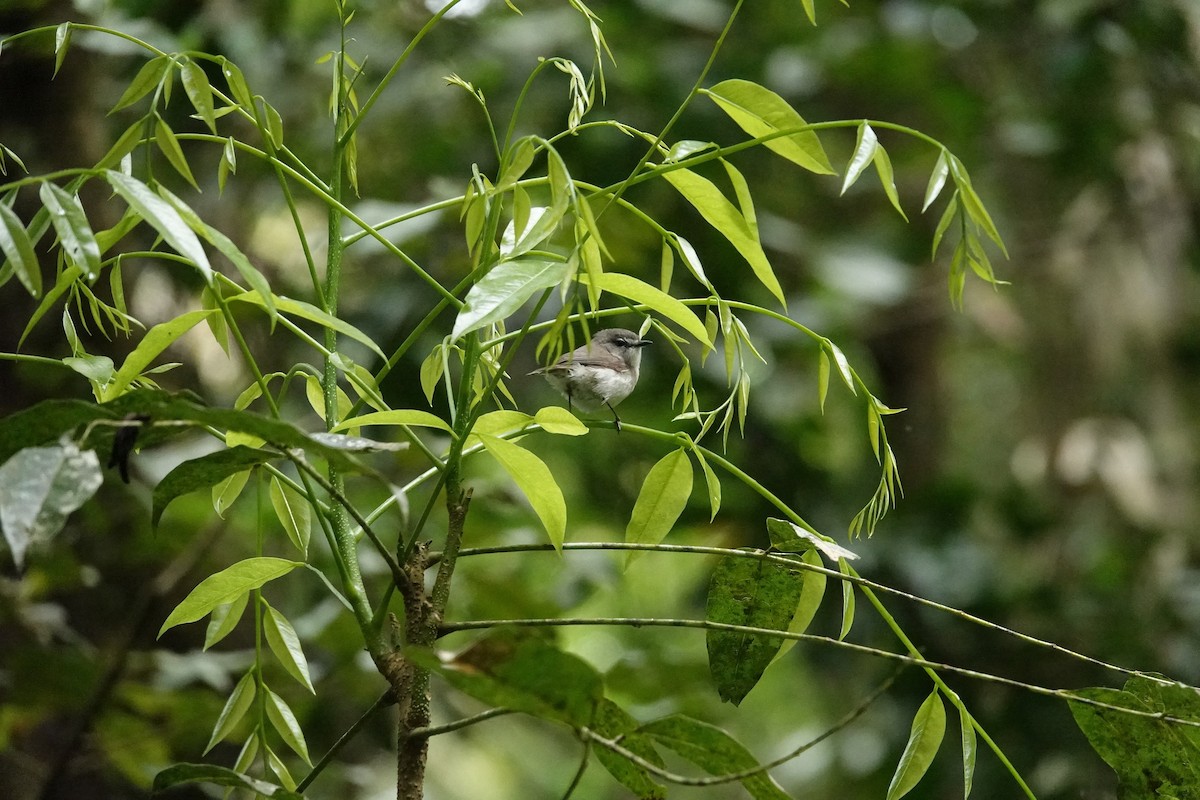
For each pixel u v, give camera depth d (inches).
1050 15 501.4
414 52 456.1
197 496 305.3
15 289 336.8
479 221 149.3
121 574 343.0
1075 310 546.3
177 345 365.1
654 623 134.9
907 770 153.3
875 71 496.1
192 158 402.9
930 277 540.4
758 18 493.4
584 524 449.7
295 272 441.1
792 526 153.9
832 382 480.7
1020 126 516.7
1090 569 470.9
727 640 165.5
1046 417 543.5
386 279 414.0
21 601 292.2
